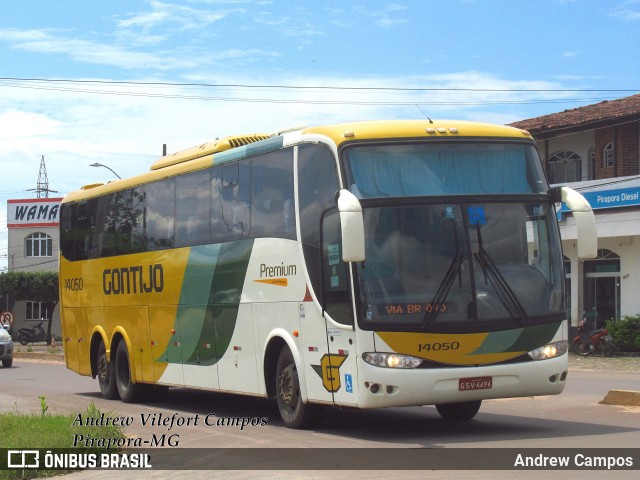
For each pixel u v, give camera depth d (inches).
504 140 482.3
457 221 458.9
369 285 446.3
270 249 533.3
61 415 549.3
